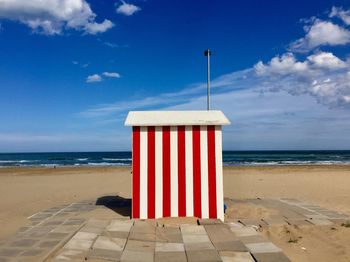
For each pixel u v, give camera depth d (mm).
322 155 75875
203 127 7777
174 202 7664
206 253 5559
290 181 18531
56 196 12883
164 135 7730
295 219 7918
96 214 8320
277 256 5414
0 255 5219
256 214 8414
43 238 6094
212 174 7730
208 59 10703
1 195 13188
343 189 14742
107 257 5293
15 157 76812
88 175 23469
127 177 21688
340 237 6824
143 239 6234
